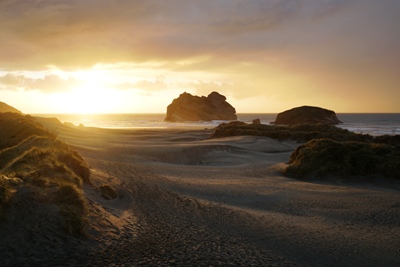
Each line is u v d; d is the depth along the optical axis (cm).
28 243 813
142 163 3080
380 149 2675
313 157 2644
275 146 4516
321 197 1844
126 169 2544
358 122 14100
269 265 884
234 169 2995
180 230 1165
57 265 748
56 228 907
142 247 946
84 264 775
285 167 2809
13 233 834
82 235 937
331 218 1439
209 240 1070
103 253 863
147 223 1220
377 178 2341
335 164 2506
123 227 1112
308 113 12244
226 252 961
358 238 1164
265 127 6469
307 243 1101
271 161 3534
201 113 17338
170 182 2175
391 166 2352
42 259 764
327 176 2444
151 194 1752
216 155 3809
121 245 945
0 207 880
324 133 5281
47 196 1048
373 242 1125
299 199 1803
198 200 1711
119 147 3906
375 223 1356
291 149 4509
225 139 4962
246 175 2691
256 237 1144
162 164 3134
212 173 2739
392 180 2305
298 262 930
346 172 2408
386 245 1098
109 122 15038
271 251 1006
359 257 994
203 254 927
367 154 2527
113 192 1609
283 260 934
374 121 15575
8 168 1239
